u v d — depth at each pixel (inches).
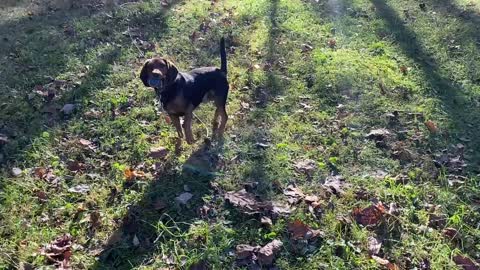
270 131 215.8
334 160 197.9
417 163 198.7
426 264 154.7
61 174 189.6
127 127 216.7
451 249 161.0
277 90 246.1
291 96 240.2
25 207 173.6
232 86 247.8
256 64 268.4
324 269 151.7
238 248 156.8
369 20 324.8
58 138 209.9
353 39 300.2
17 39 289.1
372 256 155.8
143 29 305.7
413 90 247.1
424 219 170.7
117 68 260.4
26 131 214.5
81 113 225.5
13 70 257.0
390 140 211.3
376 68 264.8
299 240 160.9
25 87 244.2
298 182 187.6
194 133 216.2
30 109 227.3
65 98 235.3
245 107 232.4
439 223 169.9
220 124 213.3
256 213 169.9
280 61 271.0
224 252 156.3
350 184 186.2
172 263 153.3
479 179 189.6
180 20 316.8
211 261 153.3
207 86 198.8
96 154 201.6
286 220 168.2
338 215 170.7
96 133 213.3
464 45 291.1
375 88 247.0
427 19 324.5
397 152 203.5
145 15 322.3
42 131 213.6
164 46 285.9
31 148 202.8
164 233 163.0
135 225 166.4
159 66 180.1
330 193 180.9
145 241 161.2
